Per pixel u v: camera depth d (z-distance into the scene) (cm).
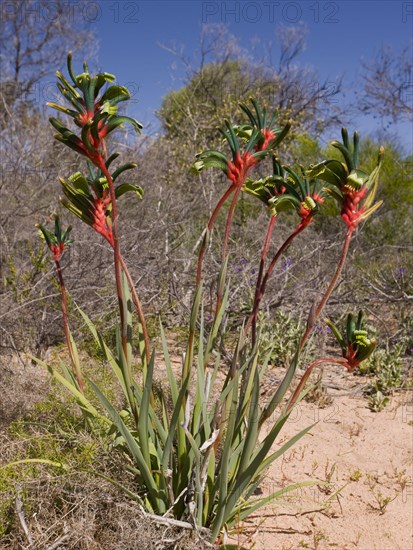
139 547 228
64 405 316
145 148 653
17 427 303
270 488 306
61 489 246
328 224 847
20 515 233
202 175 678
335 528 282
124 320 240
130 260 511
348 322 242
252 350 260
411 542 279
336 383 468
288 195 240
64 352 449
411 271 646
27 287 448
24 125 602
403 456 359
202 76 1146
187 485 246
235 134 238
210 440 238
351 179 219
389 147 952
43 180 552
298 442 359
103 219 234
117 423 234
